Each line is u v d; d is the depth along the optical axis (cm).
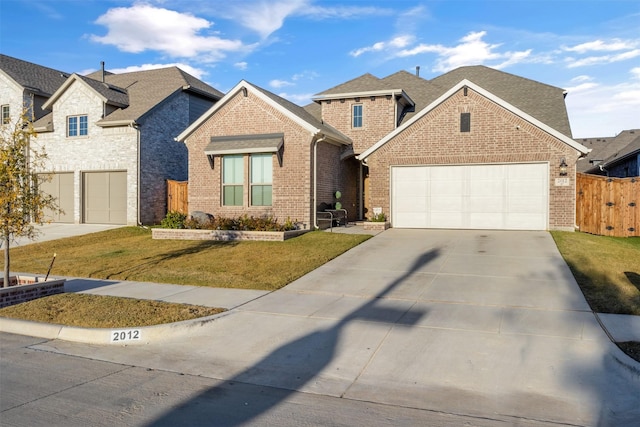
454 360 611
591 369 572
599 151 4062
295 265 1210
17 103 2439
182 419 469
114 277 1170
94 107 2239
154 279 1129
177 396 529
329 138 1881
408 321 768
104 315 819
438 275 1063
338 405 502
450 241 1461
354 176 2227
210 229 1702
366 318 791
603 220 1733
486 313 795
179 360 650
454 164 1711
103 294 991
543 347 640
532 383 542
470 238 1505
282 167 1805
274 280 1071
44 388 552
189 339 733
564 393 518
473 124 1683
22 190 966
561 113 1938
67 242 1800
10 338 770
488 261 1177
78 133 2289
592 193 1758
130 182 2162
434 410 487
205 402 512
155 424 458
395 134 1770
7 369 620
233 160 1886
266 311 847
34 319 818
